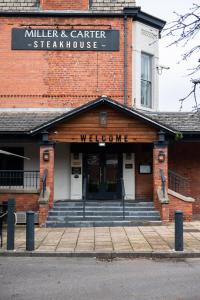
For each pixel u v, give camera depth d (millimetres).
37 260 11000
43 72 20141
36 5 20484
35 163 19922
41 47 20188
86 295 7777
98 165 20266
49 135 17812
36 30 20219
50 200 17688
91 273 9516
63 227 16578
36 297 7652
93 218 17172
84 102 20062
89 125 17875
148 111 20547
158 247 12164
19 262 10734
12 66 20188
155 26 21406
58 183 20156
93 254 11406
